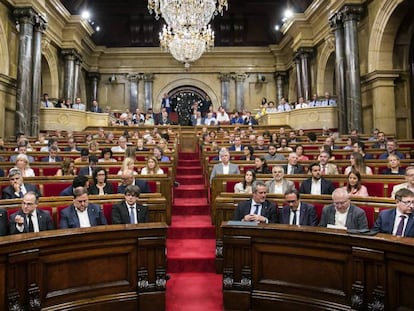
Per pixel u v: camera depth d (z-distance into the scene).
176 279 4.40
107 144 10.30
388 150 7.42
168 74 21.91
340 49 13.36
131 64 21.77
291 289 3.32
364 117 13.09
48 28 15.73
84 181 4.50
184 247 5.10
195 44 14.55
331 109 14.35
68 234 3.09
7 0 12.20
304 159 7.40
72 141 9.82
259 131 13.50
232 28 22.11
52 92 16.58
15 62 13.08
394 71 12.27
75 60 18.08
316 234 3.17
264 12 22.03
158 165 6.79
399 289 2.77
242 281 3.48
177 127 14.95
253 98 21.88
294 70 19.66
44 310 2.99
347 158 8.22
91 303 3.20
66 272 3.15
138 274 3.41
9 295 2.81
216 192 5.65
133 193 4.29
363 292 2.94
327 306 3.12
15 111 13.01
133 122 17.52
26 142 8.94
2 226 3.73
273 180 5.33
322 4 15.28
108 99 21.66
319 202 4.38
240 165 7.02
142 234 3.44
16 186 4.89
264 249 3.45
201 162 9.60
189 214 6.49
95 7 20.89
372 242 2.88
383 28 12.09
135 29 21.73
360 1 12.76
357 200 4.20
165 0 12.41
